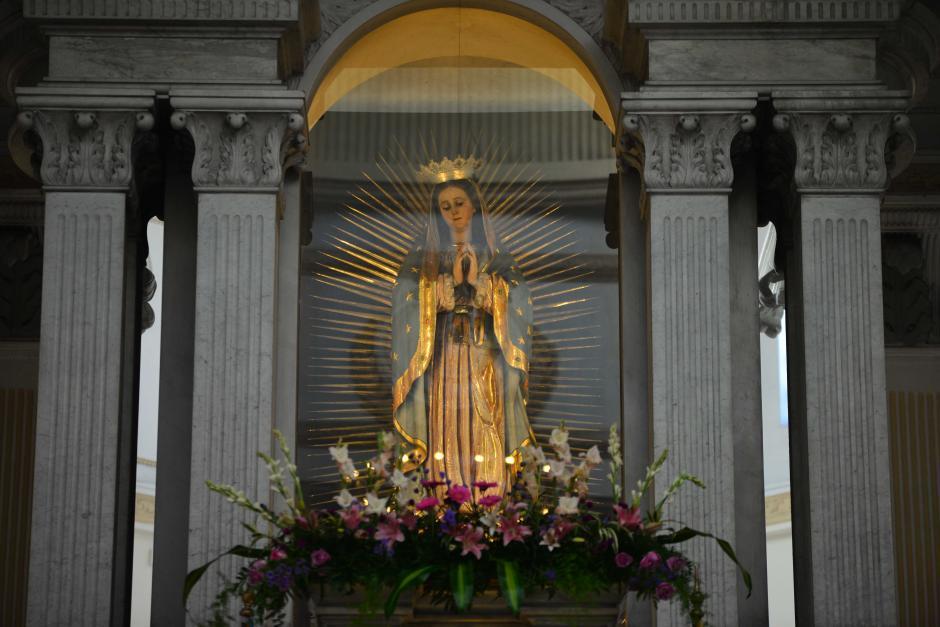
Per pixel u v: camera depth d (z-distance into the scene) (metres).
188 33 8.35
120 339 8.09
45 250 8.14
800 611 8.52
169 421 8.52
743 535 8.41
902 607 10.33
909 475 10.53
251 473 7.90
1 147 10.77
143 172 8.80
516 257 9.20
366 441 8.82
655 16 8.38
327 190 9.17
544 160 9.34
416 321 9.03
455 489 7.16
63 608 7.79
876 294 8.15
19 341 10.73
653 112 8.28
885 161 8.45
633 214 8.85
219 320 8.05
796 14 8.38
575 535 7.16
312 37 8.85
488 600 7.52
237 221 8.16
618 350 8.98
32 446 10.59
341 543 7.07
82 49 8.33
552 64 9.42
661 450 7.99
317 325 8.94
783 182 8.79
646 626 8.27
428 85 9.44
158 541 8.40
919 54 9.37
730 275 8.67
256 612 7.25
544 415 8.95
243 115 8.20
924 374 10.69
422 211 9.26
